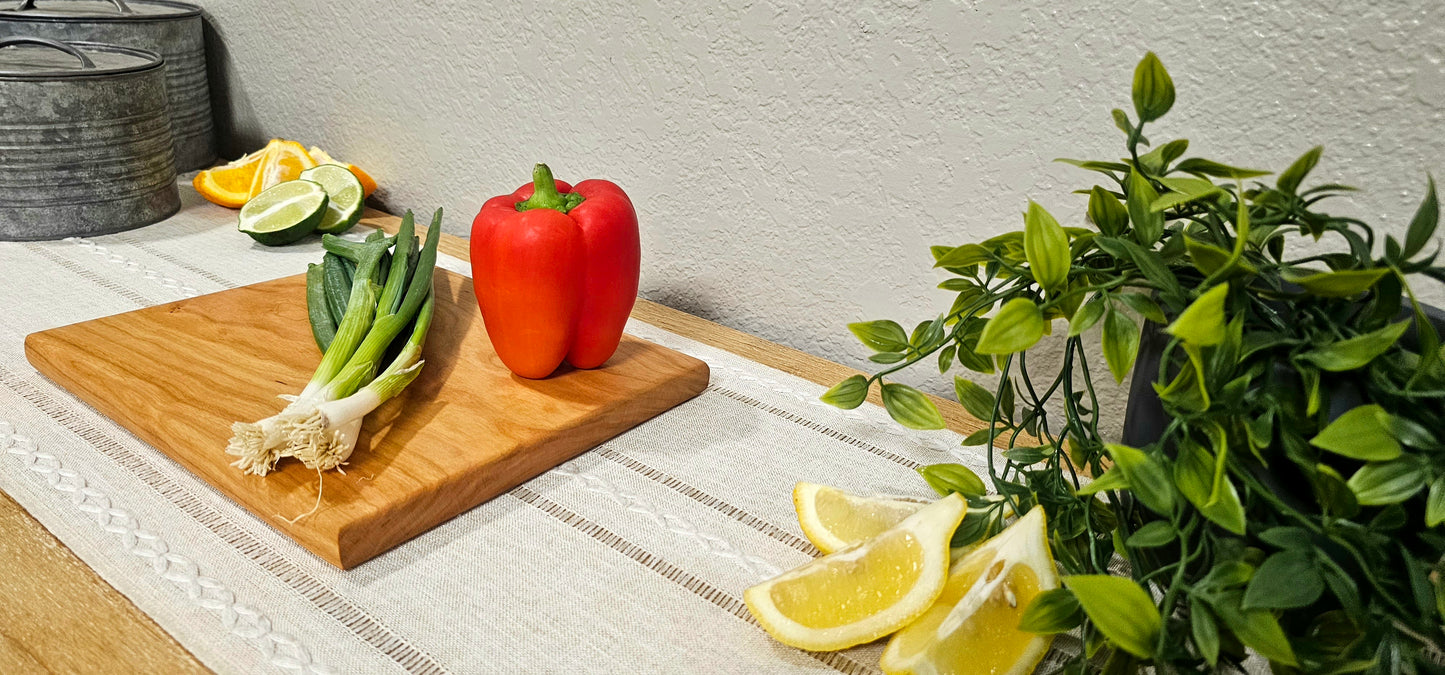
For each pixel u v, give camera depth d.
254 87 1.03
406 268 0.66
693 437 0.63
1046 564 0.46
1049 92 0.61
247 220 0.86
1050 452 0.51
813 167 0.70
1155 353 0.47
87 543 0.52
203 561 0.51
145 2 1.05
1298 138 0.56
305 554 0.52
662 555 0.53
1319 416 0.41
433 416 0.60
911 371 0.71
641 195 0.79
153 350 0.65
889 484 0.59
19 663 0.45
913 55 0.64
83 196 0.84
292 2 0.96
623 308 0.64
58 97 0.81
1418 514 0.41
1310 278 0.40
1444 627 0.39
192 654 0.46
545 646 0.48
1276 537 0.40
